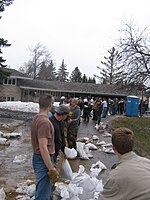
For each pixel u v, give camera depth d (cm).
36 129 443
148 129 2361
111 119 2644
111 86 5816
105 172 818
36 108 2775
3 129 1554
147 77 2369
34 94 5241
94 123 2205
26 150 1057
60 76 11625
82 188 534
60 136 616
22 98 5119
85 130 1791
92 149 1178
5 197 571
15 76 4922
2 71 3856
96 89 5703
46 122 439
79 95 5688
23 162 877
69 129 931
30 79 5300
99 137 1549
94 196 528
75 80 10500
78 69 10888
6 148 1072
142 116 3338
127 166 285
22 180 698
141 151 1541
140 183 271
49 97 455
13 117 2352
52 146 455
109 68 7469
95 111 2414
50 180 442
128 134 300
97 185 548
